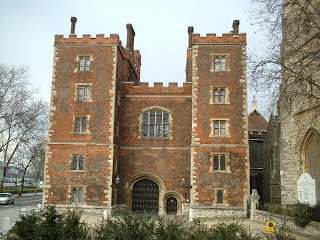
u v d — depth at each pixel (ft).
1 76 140.67
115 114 107.04
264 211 81.41
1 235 55.47
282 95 53.78
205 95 105.40
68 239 42.14
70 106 105.91
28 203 145.48
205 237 38.63
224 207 98.58
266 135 128.77
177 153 111.04
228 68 106.83
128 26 134.72
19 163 191.93
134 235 40.37
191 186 100.48
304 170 75.25
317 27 50.70
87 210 99.91
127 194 109.70
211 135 103.09
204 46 108.47
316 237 58.85
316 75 66.90
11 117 143.64
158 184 109.91
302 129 75.66
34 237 42.70
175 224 41.27
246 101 104.68
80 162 103.40
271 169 120.98
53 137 104.47
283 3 52.47
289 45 54.34
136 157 111.65
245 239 38.42
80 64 108.68
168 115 113.91
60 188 101.81
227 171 100.89
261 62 54.65
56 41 109.81
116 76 108.68
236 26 115.03
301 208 64.39
